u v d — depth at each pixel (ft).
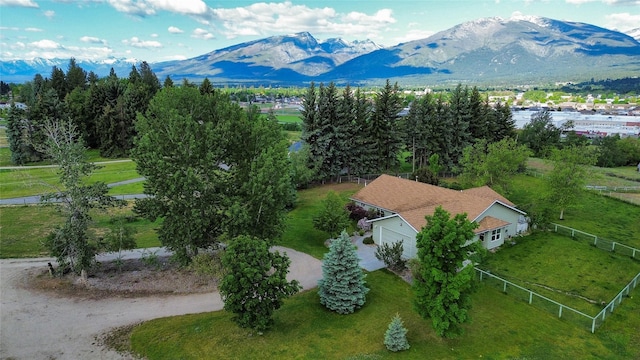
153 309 79.46
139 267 100.22
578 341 71.10
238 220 86.38
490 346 68.28
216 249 103.30
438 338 70.08
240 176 96.99
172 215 90.58
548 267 102.01
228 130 94.84
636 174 223.71
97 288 88.53
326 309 79.46
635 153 259.80
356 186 186.29
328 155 187.73
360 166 197.47
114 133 259.19
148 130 95.30
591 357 66.69
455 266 66.49
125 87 305.12
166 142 90.07
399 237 108.47
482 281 92.63
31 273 95.96
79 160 89.97
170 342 67.41
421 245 67.41
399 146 200.13
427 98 203.21
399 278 93.91
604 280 95.81
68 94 290.35
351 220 130.93
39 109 243.81
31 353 64.69
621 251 111.24
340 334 70.69
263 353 64.59
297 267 100.63
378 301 82.53
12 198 165.27
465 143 205.57
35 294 85.35
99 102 274.16
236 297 64.80
